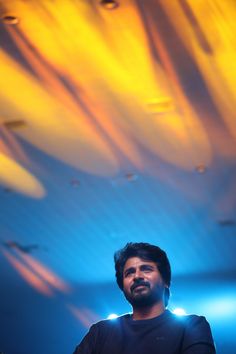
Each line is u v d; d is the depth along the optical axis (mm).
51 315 15750
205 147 9953
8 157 10289
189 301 15008
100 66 8047
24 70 8109
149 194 11469
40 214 12141
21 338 15844
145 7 6949
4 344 15820
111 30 7344
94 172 10703
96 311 15531
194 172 10680
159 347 3203
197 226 12703
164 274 3463
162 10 6988
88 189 11266
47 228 12688
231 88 8445
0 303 15922
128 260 3455
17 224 12516
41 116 9133
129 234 13031
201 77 8250
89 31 7367
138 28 7305
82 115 9141
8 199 11609
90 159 10305
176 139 9758
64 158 10266
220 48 7613
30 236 13008
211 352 3172
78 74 8203
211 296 14953
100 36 7457
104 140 9789
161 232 13008
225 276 14961
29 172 10695
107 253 13820
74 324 15617
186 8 6949
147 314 3379
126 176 10836
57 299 15750
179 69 8102
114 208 11969
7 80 8336
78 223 12508
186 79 8312
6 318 15930
